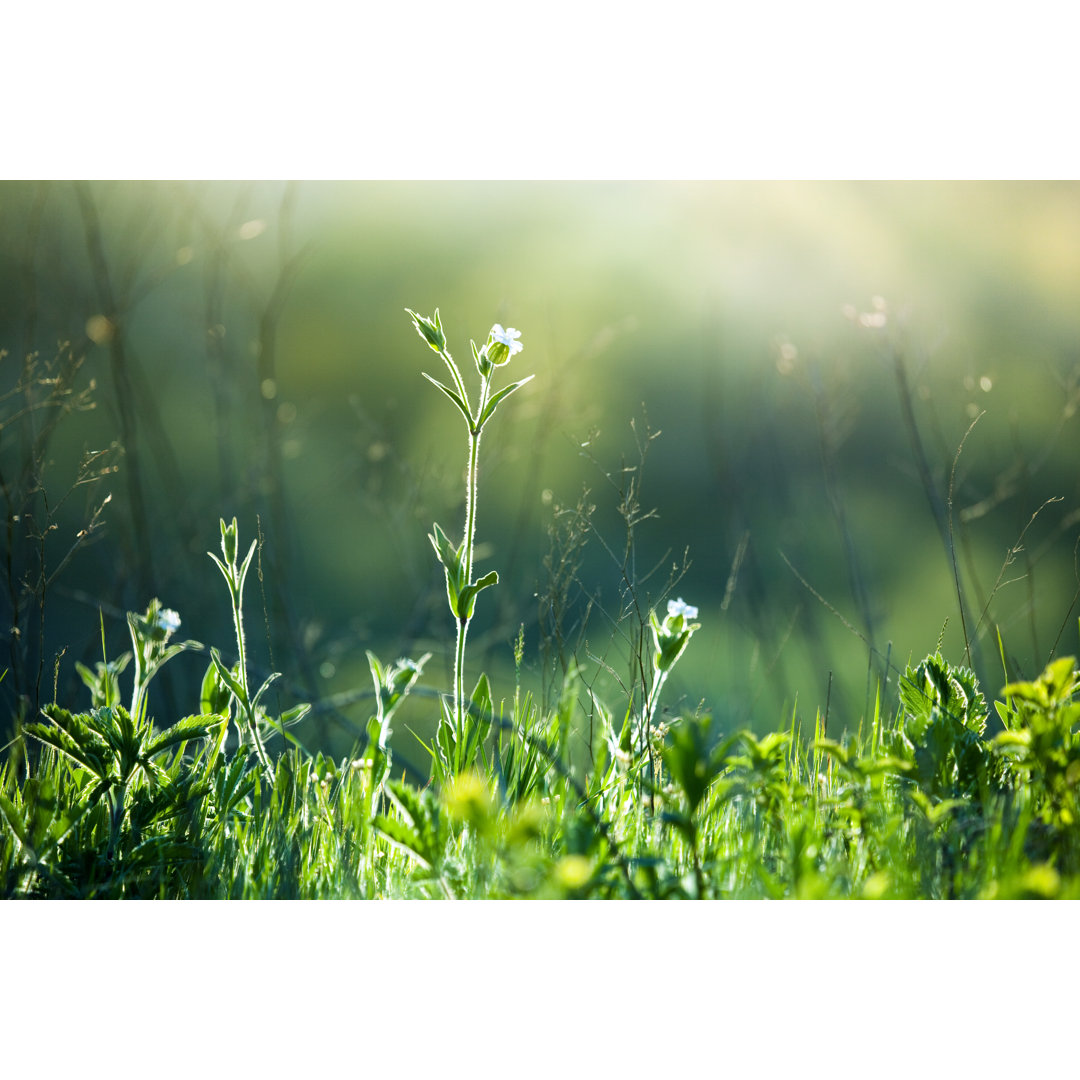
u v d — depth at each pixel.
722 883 1.32
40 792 1.33
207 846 1.37
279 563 2.09
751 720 1.86
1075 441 2.50
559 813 1.38
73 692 1.69
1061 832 1.31
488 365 1.38
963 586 2.58
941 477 2.29
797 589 2.43
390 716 1.42
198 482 2.68
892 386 2.73
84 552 2.25
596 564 2.71
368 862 1.38
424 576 2.65
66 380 1.81
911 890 1.31
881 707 1.48
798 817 1.33
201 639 2.21
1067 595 2.44
